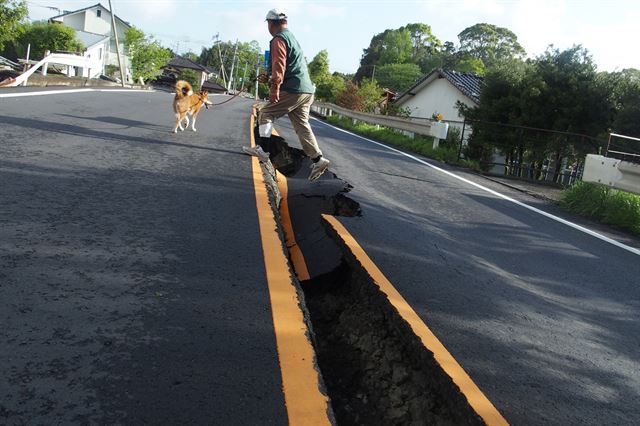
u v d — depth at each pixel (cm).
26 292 262
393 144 1803
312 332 276
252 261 350
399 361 291
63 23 6619
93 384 200
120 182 500
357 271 396
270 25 682
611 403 260
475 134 1680
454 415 241
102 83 2341
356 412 260
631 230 743
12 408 181
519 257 518
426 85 3186
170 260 330
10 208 379
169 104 1641
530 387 260
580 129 1532
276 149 1040
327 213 603
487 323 329
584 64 1578
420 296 351
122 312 257
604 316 388
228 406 200
